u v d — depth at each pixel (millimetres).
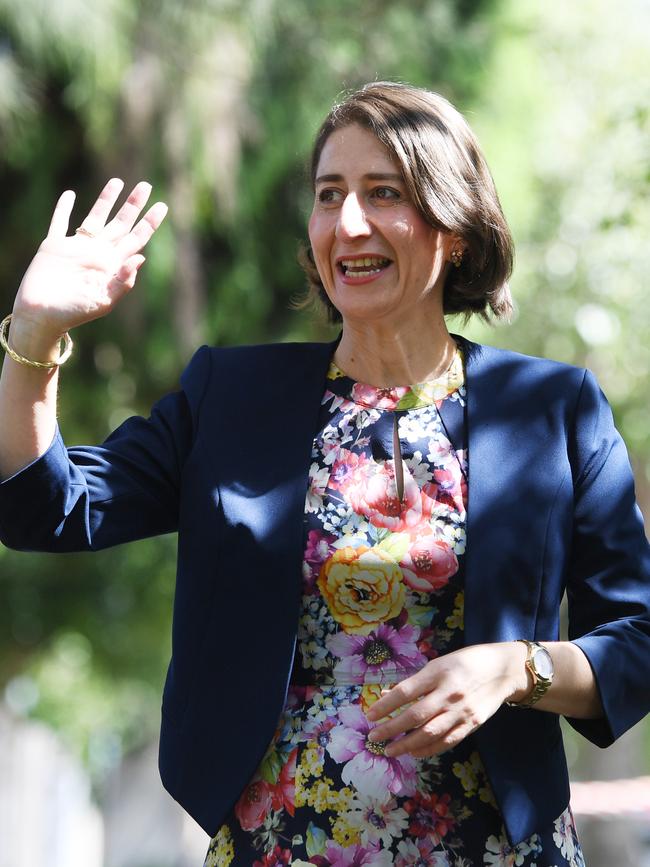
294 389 8336
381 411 8219
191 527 7980
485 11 29703
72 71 26031
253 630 7742
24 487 7535
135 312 28188
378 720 7605
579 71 29484
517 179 29016
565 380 8344
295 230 29062
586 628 8164
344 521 7898
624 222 21266
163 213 7887
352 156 8102
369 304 8078
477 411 8180
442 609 7781
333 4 27797
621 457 8273
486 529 7816
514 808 7516
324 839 7516
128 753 47562
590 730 7844
